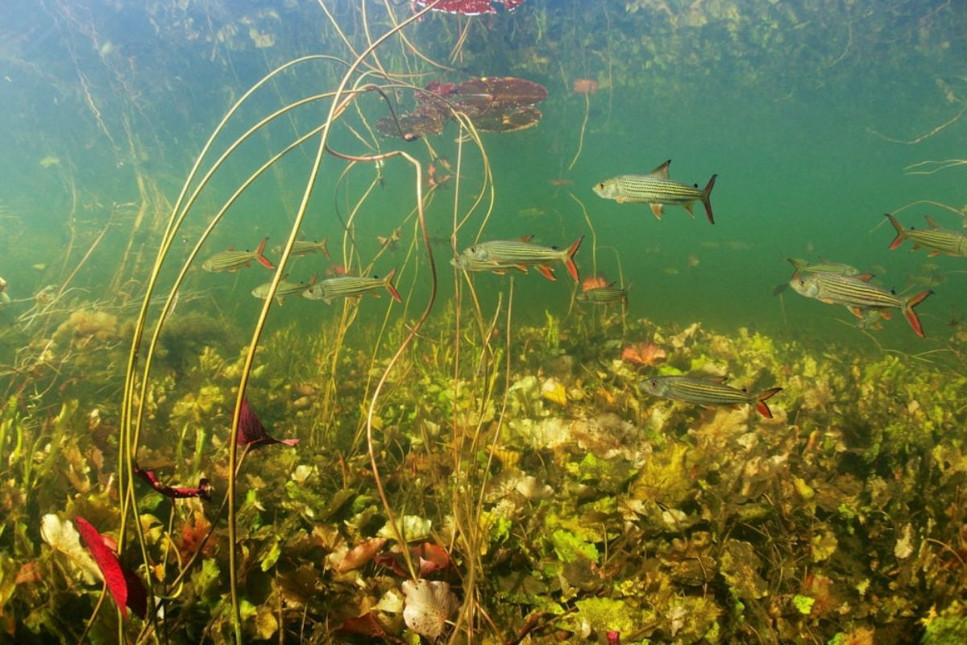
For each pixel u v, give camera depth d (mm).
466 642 2244
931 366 8938
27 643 2141
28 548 2518
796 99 29766
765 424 4492
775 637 2404
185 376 6062
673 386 3537
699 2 17000
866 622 2578
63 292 8172
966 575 2584
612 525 2939
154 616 2000
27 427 4375
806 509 3260
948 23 19016
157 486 1967
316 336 8617
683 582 2650
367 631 2357
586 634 2422
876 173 64875
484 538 2844
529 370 6168
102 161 25016
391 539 2836
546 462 4020
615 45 19016
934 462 3932
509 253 3676
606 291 5883
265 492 3301
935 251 5320
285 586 2395
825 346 10539
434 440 4332
